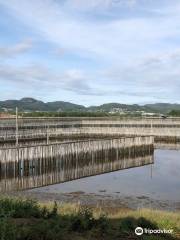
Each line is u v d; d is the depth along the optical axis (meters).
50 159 39.19
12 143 69.06
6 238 10.91
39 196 30.70
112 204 28.00
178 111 127.56
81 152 43.72
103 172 46.84
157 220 17.50
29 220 13.57
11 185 34.78
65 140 83.19
